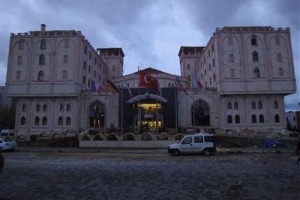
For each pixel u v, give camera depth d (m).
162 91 64.62
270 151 31.69
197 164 20.38
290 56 63.06
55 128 62.94
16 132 63.22
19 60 64.75
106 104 64.81
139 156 27.62
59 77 63.41
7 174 15.80
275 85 61.91
